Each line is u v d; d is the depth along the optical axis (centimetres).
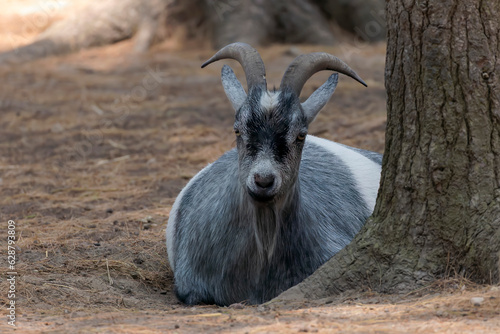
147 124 2292
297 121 866
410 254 846
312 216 974
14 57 3412
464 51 822
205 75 3072
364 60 3216
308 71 905
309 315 755
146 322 761
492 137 822
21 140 2130
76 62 3419
